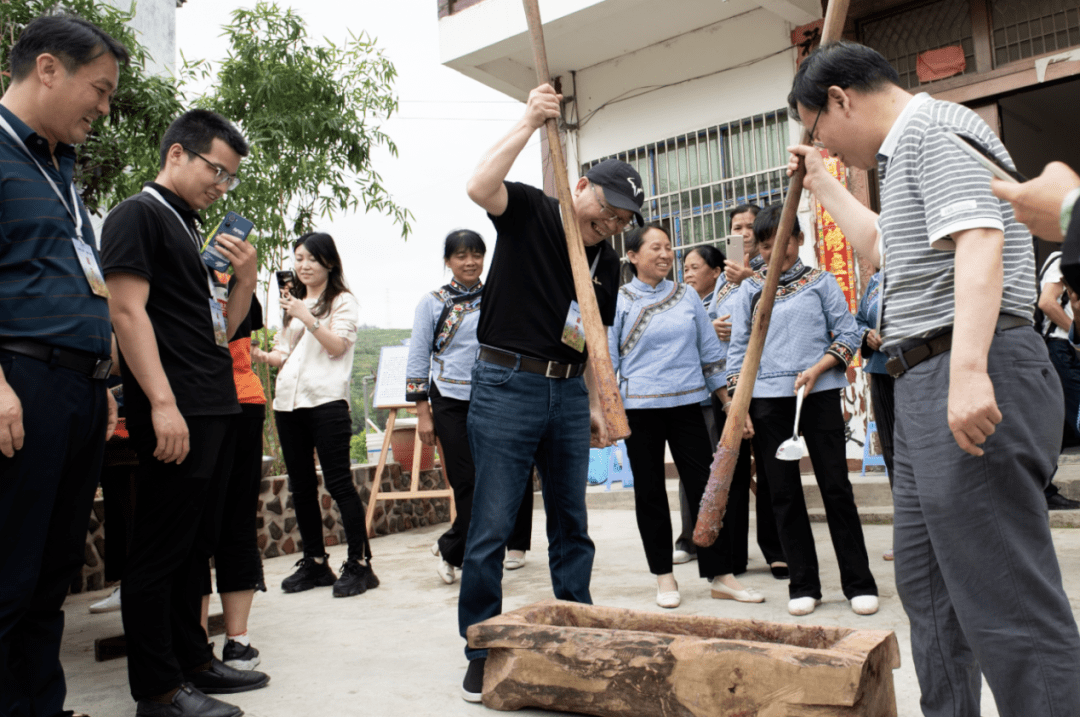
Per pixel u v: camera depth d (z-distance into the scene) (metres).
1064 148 10.43
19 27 4.51
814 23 6.57
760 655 1.92
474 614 2.51
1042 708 1.52
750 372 2.19
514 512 2.54
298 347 4.24
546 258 2.50
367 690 2.56
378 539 6.03
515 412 2.49
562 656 2.20
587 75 7.91
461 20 7.45
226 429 2.51
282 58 6.32
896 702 2.21
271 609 3.79
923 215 1.63
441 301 4.25
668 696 2.03
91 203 5.12
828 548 4.59
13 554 1.94
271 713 2.38
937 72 6.12
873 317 3.66
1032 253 1.64
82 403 2.07
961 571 1.60
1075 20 5.61
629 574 4.20
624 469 6.84
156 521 2.33
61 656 3.18
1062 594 1.56
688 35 7.28
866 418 6.22
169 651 2.34
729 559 3.57
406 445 6.68
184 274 2.42
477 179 2.34
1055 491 4.67
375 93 6.47
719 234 7.21
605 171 2.49
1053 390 1.59
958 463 1.58
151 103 4.91
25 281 1.98
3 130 2.00
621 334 3.69
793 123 6.79
